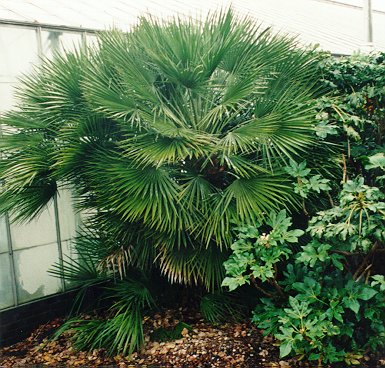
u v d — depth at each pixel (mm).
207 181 5129
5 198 5422
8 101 6059
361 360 4461
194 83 5176
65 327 5504
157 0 9609
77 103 5453
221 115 5047
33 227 6211
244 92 5023
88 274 5875
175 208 4750
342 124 5383
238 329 5219
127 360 4938
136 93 4941
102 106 4859
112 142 5227
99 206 4973
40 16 6492
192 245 4867
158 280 5762
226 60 5434
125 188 4797
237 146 4996
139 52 5254
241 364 4629
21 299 6102
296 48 5781
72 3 7703
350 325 4418
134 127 5023
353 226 4152
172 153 4617
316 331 4164
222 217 4703
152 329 5367
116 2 8633
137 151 4871
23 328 6055
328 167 5211
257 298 5484
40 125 5484
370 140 5672
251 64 5277
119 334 4938
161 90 5391
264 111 5219
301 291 4379
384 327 4352
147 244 5184
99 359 5047
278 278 5480
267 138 4914
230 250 4973
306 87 5660
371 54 6031
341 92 5812
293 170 4770
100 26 6898
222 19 5301
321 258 4297
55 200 6375
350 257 4953
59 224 6445
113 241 5270
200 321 5480
